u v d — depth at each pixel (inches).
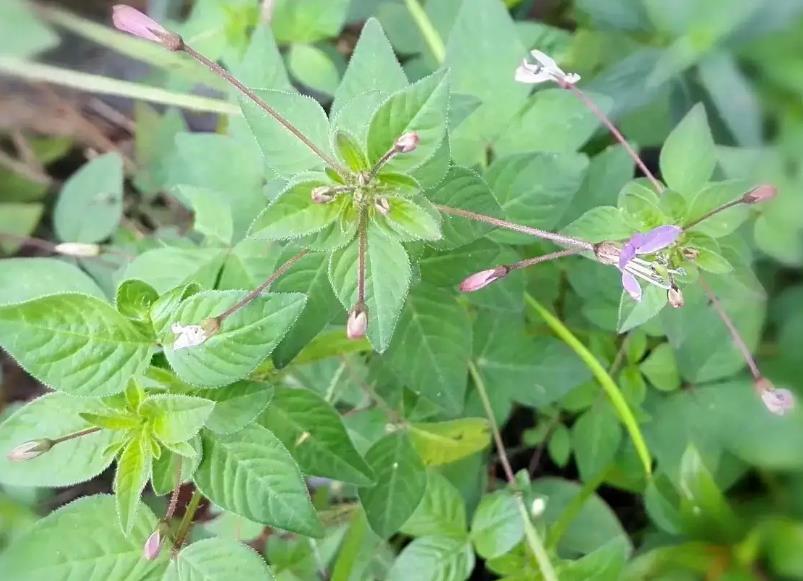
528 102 6.5
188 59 7.1
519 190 6.0
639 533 7.4
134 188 8.5
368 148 4.6
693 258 5.5
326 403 5.5
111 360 4.8
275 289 5.3
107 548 5.0
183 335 4.6
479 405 6.9
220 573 5.0
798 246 6.2
